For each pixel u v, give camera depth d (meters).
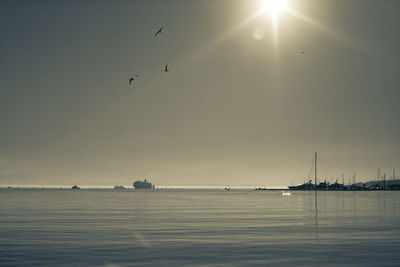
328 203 126.06
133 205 107.25
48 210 81.44
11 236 39.28
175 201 141.75
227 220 57.62
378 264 26.47
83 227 47.75
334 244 34.47
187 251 31.22
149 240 36.88
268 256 29.16
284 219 59.47
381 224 51.69
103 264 26.55
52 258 28.34
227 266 25.98
